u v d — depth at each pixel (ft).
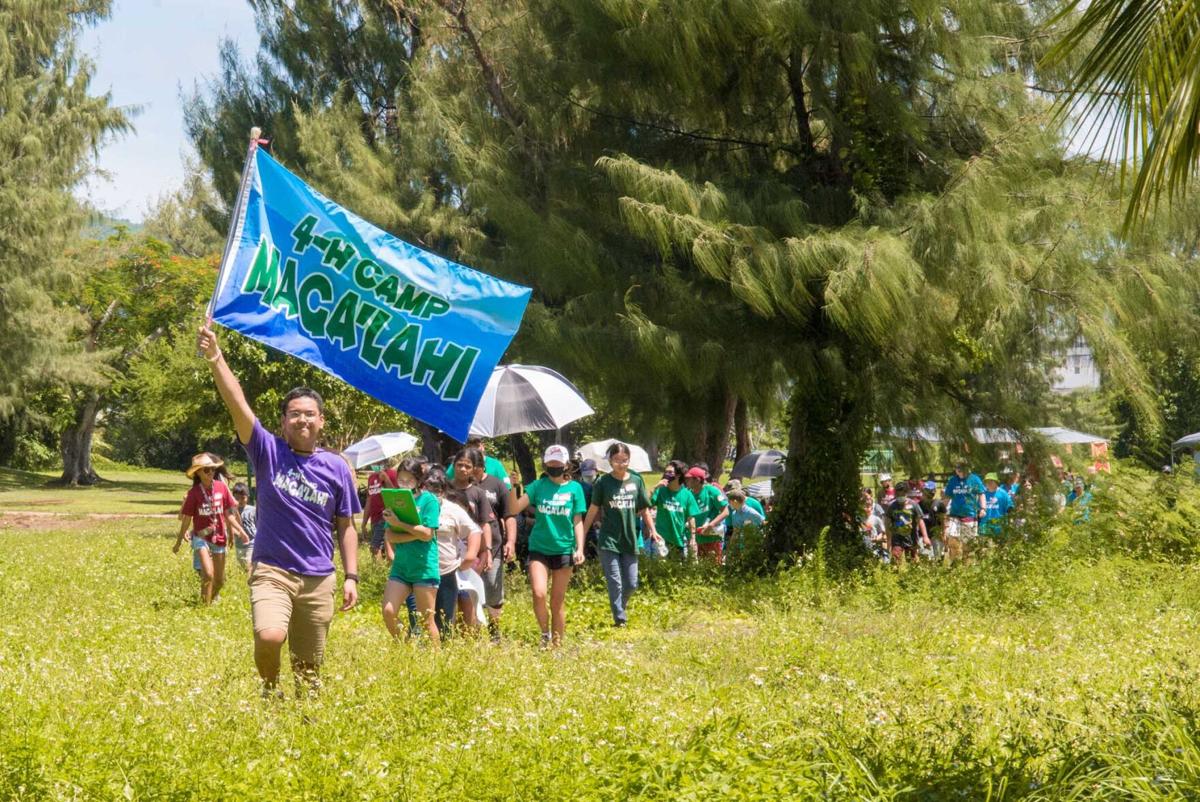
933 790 18.17
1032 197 57.67
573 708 24.23
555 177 64.80
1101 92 23.82
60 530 112.37
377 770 18.99
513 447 114.21
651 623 46.21
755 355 58.08
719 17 56.29
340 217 27.17
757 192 58.08
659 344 57.16
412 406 27.43
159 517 136.98
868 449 63.82
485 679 27.07
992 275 53.67
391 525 34.78
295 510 25.45
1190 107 22.04
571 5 60.59
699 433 81.56
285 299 26.86
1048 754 20.45
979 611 48.93
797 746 20.86
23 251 124.47
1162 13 22.58
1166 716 21.39
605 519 45.50
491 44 75.51
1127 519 63.77
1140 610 47.26
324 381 108.17
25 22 125.29
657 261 63.41
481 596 38.40
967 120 61.00
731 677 32.24
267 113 103.55
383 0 96.37
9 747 18.42
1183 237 58.90
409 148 86.38
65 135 125.70
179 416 117.08
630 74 61.52
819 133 64.08
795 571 54.75
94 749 18.90
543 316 63.16
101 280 194.18
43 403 200.54
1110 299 57.16
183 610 47.03
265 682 25.20
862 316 53.21
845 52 56.70
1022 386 67.05
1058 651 38.34
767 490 93.09
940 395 63.05
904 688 28.27
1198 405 140.26
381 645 31.45
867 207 57.31
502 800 17.85
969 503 74.59
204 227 211.82
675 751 20.48
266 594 25.12
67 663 28.84
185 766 18.70
